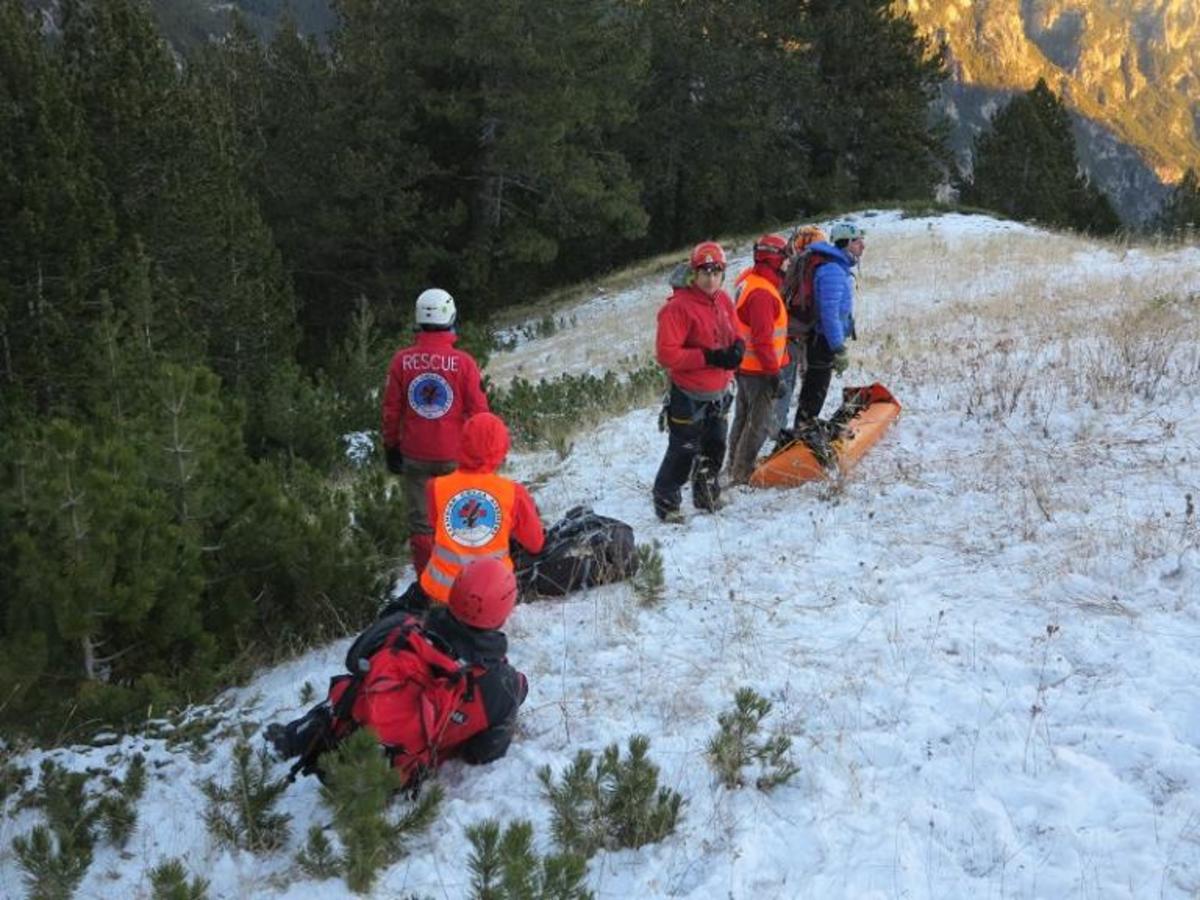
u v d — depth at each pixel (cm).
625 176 3634
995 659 537
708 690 538
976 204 4753
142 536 590
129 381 1075
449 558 532
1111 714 479
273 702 588
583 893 369
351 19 3397
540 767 479
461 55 3123
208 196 1839
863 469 831
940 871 400
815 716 506
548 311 3284
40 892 413
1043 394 948
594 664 579
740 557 703
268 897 418
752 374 812
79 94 1656
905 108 4344
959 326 1495
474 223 3503
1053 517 691
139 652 608
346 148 3109
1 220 1386
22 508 577
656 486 786
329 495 764
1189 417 837
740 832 428
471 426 535
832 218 3422
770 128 4169
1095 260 2205
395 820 447
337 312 3381
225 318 1848
